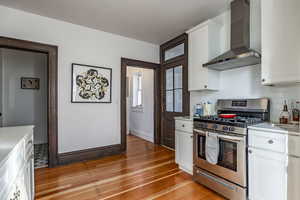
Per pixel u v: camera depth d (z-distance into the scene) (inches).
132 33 131.5
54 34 108.1
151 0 88.9
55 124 106.8
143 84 185.9
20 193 46.4
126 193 75.0
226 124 71.7
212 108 108.2
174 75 143.3
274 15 66.8
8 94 155.8
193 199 70.9
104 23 114.9
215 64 89.5
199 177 84.6
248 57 75.0
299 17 60.2
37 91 169.0
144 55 149.4
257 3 88.1
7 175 36.2
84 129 119.1
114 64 132.8
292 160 53.6
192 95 125.6
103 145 127.1
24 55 163.0
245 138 65.9
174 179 89.2
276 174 57.4
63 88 111.0
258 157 62.6
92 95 121.6
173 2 90.7
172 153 133.5
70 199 69.8
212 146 76.2
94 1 89.4
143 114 186.5
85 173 95.7
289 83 68.9
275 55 66.3
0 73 147.6
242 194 65.9
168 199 70.7
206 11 100.7
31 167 62.6
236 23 89.6
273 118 79.7
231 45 91.7
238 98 95.6
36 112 168.4
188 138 96.1
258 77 86.6
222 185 72.9
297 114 69.7
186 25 118.2
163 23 115.3
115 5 93.2
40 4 91.9
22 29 98.3
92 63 122.3
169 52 149.9
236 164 68.2
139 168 103.3
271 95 81.0
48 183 83.5
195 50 108.5
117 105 134.3
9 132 57.8
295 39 61.0
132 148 148.0
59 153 109.4
